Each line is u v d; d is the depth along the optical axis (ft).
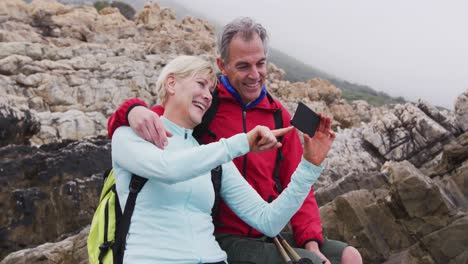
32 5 120.26
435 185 37.06
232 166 15.42
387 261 36.40
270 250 15.81
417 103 73.00
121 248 12.96
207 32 150.71
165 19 145.28
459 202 40.50
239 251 16.01
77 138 78.23
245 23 17.29
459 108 70.03
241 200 15.23
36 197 53.98
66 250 33.65
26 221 53.21
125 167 13.08
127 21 135.74
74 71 92.53
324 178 70.13
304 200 16.28
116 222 13.26
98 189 56.13
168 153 12.73
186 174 12.46
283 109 18.47
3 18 112.98
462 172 42.01
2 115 68.80
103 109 90.79
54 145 63.16
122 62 100.07
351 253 16.21
